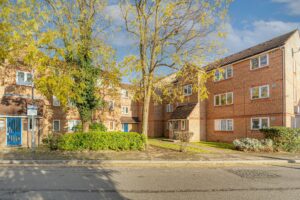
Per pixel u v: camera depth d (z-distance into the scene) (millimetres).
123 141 16844
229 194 7176
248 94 23906
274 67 21312
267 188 7902
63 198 6645
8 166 11625
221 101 27531
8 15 12445
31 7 14023
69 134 16359
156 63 17656
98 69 18953
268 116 21609
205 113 29844
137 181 8766
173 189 7688
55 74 16156
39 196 6797
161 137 37281
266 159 14055
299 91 22781
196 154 15875
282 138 18156
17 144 20562
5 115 19281
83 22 17188
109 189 7609
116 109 32156
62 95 16047
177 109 33062
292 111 21234
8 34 12766
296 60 22516
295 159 14117
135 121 40000
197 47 16625
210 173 10484
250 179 9281
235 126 25312
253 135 23047
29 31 13141
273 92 21266
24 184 8125
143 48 17578
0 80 20562
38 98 22922
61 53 15578
